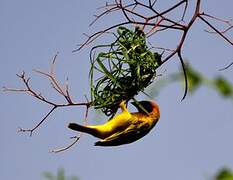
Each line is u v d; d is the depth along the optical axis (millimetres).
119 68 8047
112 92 8094
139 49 8078
